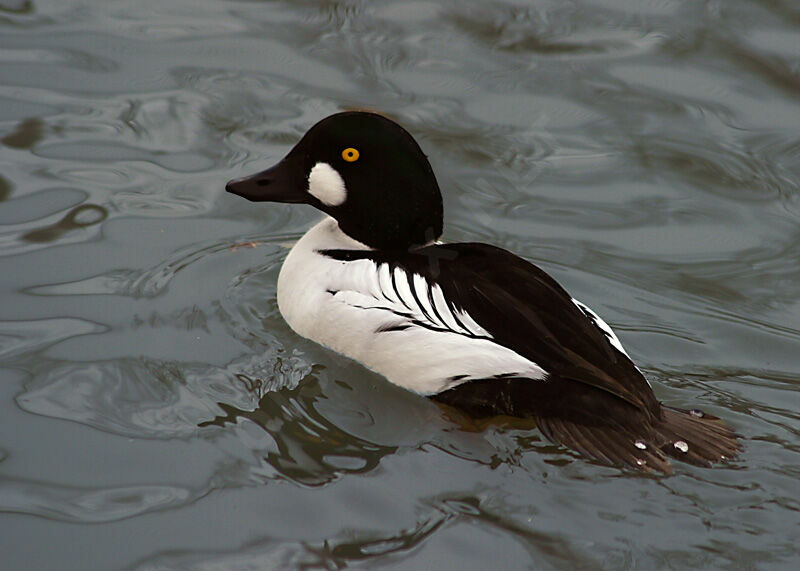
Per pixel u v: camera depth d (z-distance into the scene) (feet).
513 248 37.99
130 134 42.83
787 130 44.16
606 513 25.98
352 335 31.12
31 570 23.90
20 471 26.91
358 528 25.50
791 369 32.40
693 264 37.55
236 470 27.37
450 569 24.30
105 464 27.30
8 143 41.68
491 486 27.04
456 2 52.08
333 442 28.78
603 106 45.62
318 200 32.81
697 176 41.78
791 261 37.65
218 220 38.93
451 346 28.96
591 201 40.57
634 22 51.31
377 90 46.21
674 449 26.84
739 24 50.75
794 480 26.68
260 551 24.72
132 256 36.47
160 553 24.56
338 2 51.98
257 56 48.24
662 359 32.71
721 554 24.72
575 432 27.27
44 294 34.24
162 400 30.01
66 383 30.30
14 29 49.34
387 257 31.78
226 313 34.17
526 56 48.88
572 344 27.89
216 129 43.34
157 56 47.88
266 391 30.76
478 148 43.11
